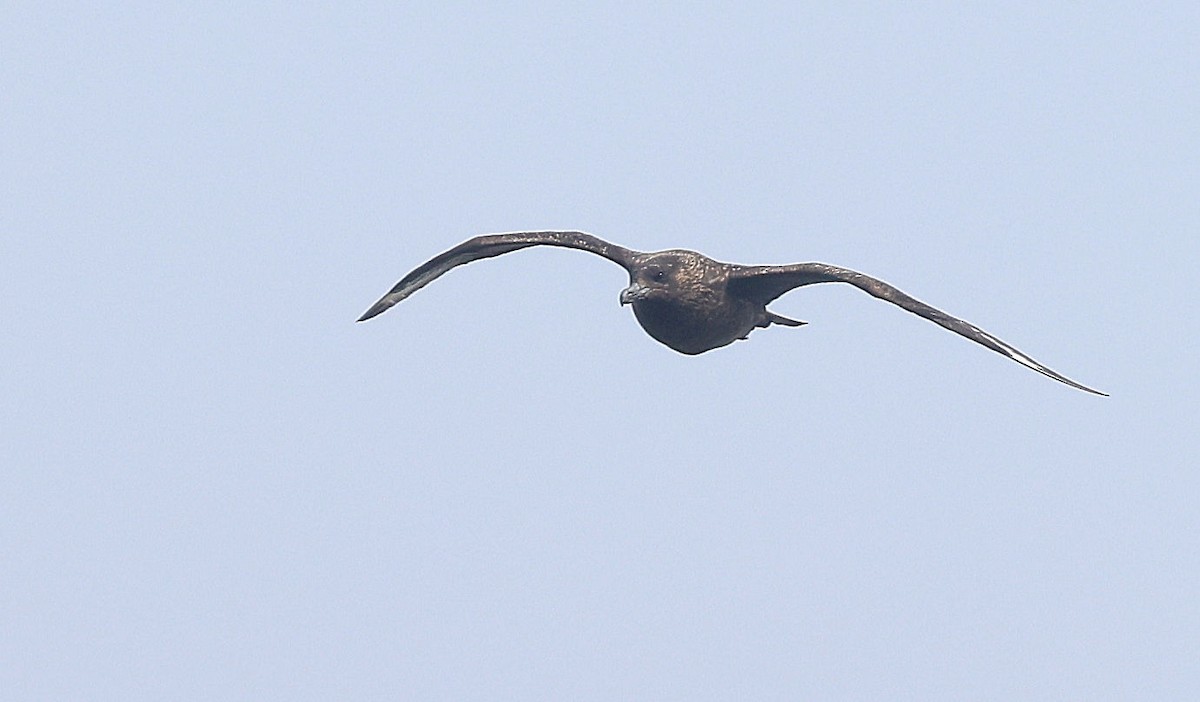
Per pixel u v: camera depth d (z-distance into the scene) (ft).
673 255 86.58
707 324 86.48
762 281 85.61
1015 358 76.69
